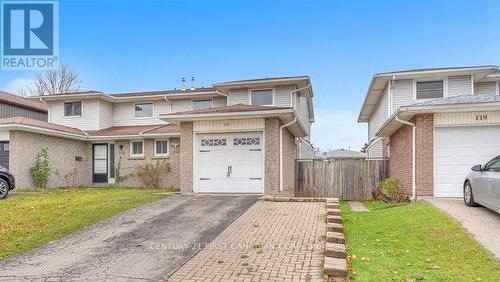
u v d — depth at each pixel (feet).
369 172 54.08
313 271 16.34
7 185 43.11
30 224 27.27
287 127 47.16
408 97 59.31
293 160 56.13
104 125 73.46
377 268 17.06
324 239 21.85
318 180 55.62
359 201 51.67
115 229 25.72
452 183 36.96
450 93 57.98
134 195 43.86
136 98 73.61
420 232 24.03
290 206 33.91
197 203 35.91
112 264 18.04
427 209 30.50
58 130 60.08
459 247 20.30
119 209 32.65
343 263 16.39
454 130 37.27
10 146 54.03
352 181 54.49
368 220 30.17
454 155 37.06
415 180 37.86
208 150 44.57
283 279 15.43
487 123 36.14
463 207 31.01
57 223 27.61
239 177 43.50
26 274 16.81
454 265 17.57
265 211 31.42
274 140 42.52
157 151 65.87
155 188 61.46
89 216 29.78
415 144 38.04
